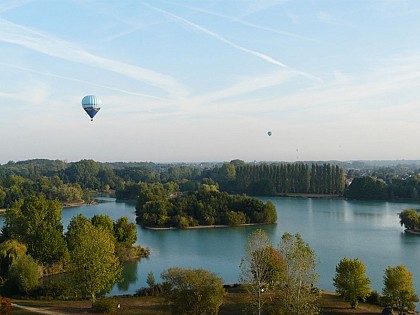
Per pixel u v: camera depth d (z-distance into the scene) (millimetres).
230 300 63250
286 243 57188
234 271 88875
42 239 84750
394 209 191375
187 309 51594
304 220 161000
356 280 62438
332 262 94750
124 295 68438
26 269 69750
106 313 57469
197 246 117312
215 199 166125
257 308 57719
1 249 80812
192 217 158250
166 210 159625
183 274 53094
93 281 61375
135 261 99312
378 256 100688
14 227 93312
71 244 85812
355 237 124625
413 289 69250
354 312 60562
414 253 104000
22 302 63781
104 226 98375
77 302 64000
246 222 159125
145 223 157125
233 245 118625
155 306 60938
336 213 179750
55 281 75750
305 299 53438
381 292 74062
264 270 58500
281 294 60031
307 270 54750
